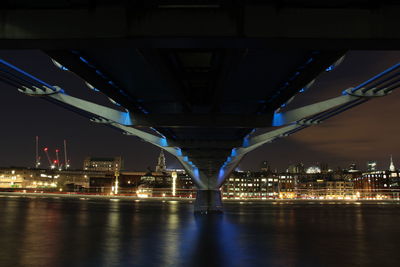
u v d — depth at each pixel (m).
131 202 109.81
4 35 11.29
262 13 10.88
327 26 10.97
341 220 54.50
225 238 30.97
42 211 62.50
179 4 11.03
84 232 34.44
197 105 26.39
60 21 11.27
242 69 19.02
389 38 10.98
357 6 11.12
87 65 17.53
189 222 45.44
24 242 27.72
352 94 24.58
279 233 35.47
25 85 23.97
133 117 28.05
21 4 11.32
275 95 24.39
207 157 51.69
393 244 28.97
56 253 23.00
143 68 18.48
